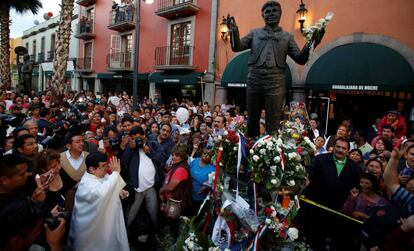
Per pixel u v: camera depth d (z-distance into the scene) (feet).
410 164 10.71
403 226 7.00
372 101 32.30
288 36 9.73
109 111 25.70
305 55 9.08
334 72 28.50
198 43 44.34
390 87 25.39
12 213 5.09
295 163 9.29
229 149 10.01
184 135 17.02
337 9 30.78
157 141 16.74
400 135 18.70
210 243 9.45
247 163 9.77
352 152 14.33
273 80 9.53
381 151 14.93
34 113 19.58
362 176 10.63
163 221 13.01
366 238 8.61
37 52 93.50
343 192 11.03
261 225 8.84
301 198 11.17
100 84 65.67
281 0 34.73
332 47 31.09
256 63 9.70
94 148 14.19
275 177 8.82
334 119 34.63
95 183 9.80
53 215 8.61
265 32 9.78
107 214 9.88
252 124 10.32
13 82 103.76
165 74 48.03
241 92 40.40
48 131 17.38
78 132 12.04
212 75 41.22
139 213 12.74
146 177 12.53
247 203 9.27
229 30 9.66
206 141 15.64
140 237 12.84
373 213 8.77
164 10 45.50
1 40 53.67
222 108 34.94
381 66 26.37
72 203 10.52
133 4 54.60
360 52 28.09
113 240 10.07
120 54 57.62
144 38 53.98
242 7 38.19
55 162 9.89
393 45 27.37
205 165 12.50
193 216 11.13
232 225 9.23
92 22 66.39
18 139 10.85
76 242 9.57
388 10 27.68
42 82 86.58
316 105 34.40
